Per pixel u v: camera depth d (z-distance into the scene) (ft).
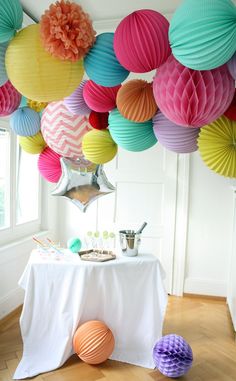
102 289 6.52
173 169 10.25
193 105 2.53
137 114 3.05
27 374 5.99
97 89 3.34
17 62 2.58
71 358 6.61
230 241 10.00
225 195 9.98
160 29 2.38
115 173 10.66
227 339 7.61
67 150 4.55
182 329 8.10
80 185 5.54
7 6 2.46
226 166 2.88
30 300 6.53
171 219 10.37
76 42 2.46
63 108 4.25
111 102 3.41
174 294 10.50
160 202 10.47
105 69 2.83
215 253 10.17
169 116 2.74
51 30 2.38
